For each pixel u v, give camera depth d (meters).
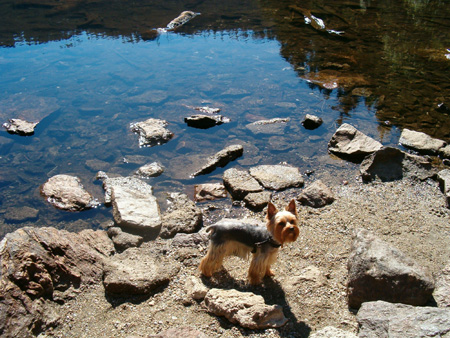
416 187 2.26
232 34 5.11
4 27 5.41
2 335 1.39
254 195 2.25
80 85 3.70
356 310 1.51
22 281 1.53
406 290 1.45
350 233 1.89
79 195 2.29
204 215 2.17
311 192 2.17
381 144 2.65
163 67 4.14
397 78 3.68
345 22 5.37
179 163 2.62
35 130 2.97
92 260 1.76
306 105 3.31
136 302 1.59
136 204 2.14
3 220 2.16
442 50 4.29
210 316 1.50
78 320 1.53
